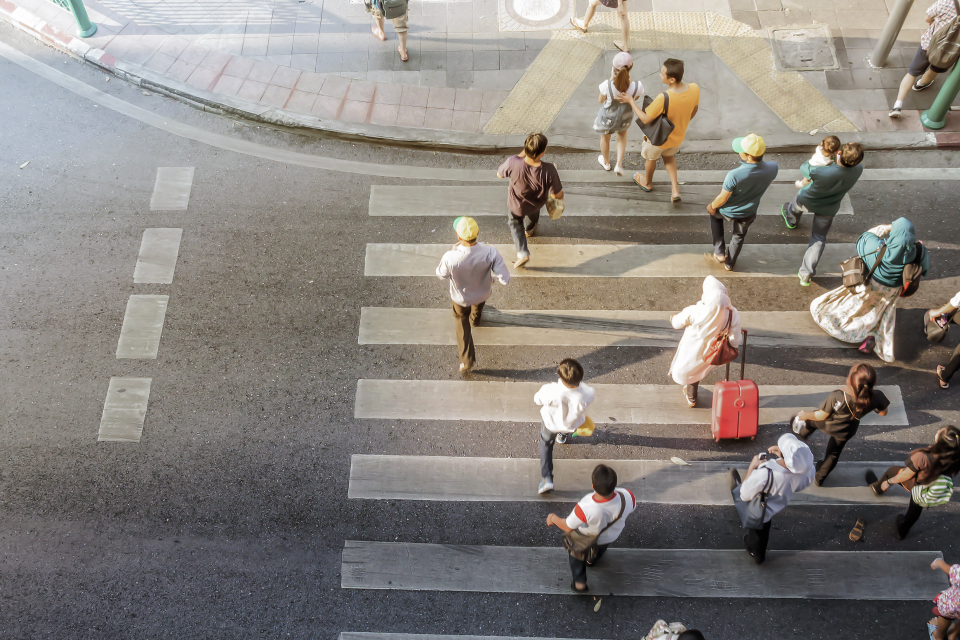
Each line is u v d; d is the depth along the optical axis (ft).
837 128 30.83
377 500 23.53
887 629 21.29
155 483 23.99
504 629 21.50
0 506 23.67
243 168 30.78
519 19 34.42
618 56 25.49
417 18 34.63
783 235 28.53
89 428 24.99
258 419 25.00
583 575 21.22
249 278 27.96
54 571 22.67
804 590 21.85
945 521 22.79
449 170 30.73
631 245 28.50
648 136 26.66
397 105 32.04
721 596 21.83
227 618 21.90
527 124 31.40
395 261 28.30
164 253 28.60
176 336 26.71
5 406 25.43
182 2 35.04
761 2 34.53
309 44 33.96
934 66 28.81
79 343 26.66
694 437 24.40
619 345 26.25
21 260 28.48
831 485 23.50
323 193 30.12
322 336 26.61
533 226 27.84
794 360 25.79
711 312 20.99
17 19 34.73
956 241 28.12
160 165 30.89
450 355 26.16
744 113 31.40
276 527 23.17
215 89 32.53
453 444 24.43
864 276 24.14
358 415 25.00
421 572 22.35
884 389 25.12
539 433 24.54
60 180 30.48
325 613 21.89
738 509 21.84
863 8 34.04
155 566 22.67
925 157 30.27
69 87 33.14
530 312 26.99
